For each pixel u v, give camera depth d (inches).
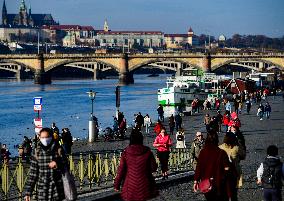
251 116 3467.0
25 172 948.0
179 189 985.5
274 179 679.1
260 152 1660.9
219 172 593.6
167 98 4658.0
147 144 2161.7
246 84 5629.9
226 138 741.9
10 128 3737.7
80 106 5305.1
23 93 7135.8
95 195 880.9
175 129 2849.4
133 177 564.7
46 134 552.4
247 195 924.6
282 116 3440.0
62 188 550.3
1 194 926.4
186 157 1423.5
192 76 5442.9
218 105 4005.9
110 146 2174.0
